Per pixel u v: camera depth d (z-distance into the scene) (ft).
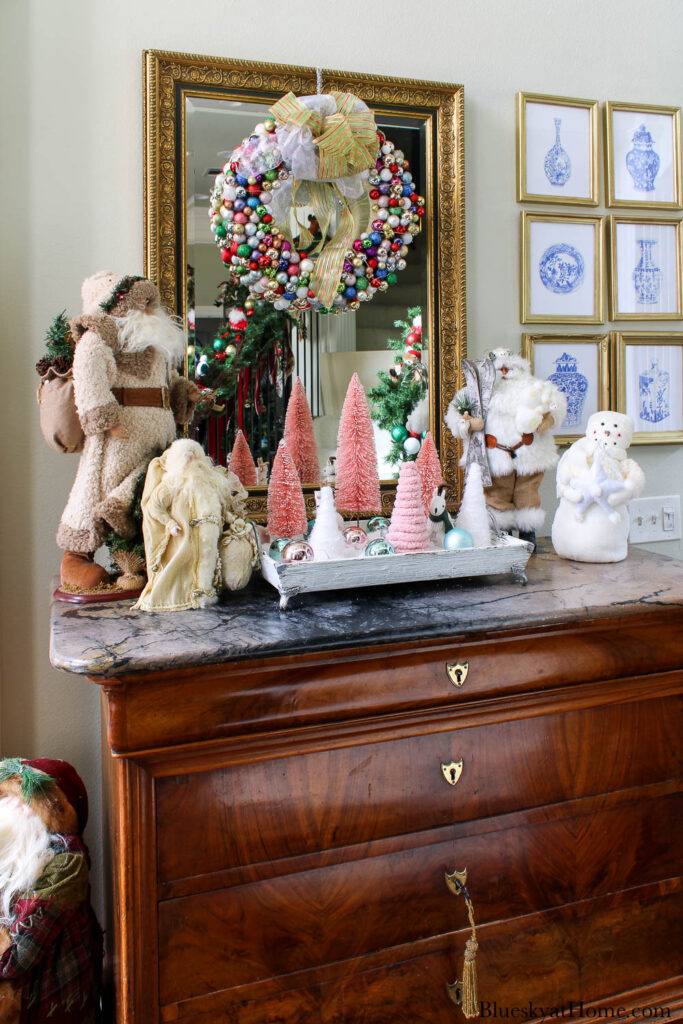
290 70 5.04
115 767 3.50
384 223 5.13
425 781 3.88
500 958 4.12
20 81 4.72
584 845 4.25
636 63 6.03
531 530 5.33
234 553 4.06
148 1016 3.47
